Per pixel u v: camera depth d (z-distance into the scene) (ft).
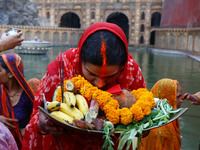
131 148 4.34
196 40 72.08
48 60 56.03
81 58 3.93
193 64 53.83
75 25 151.74
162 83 8.21
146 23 124.06
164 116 3.79
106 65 3.45
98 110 3.67
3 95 7.06
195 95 8.29
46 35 117.50
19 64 7.27
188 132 12.09
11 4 110.83
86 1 128.47
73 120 3.40
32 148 4.64
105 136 3.53
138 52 91.35
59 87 4.06
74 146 4.04
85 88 3.78
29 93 7.34
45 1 131.85
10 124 6.77
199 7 74.43
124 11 126.21
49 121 3.47
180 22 88.33
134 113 3.65
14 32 6.11
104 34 3.54
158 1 121.80
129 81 4.62
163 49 96.84
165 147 7.04
